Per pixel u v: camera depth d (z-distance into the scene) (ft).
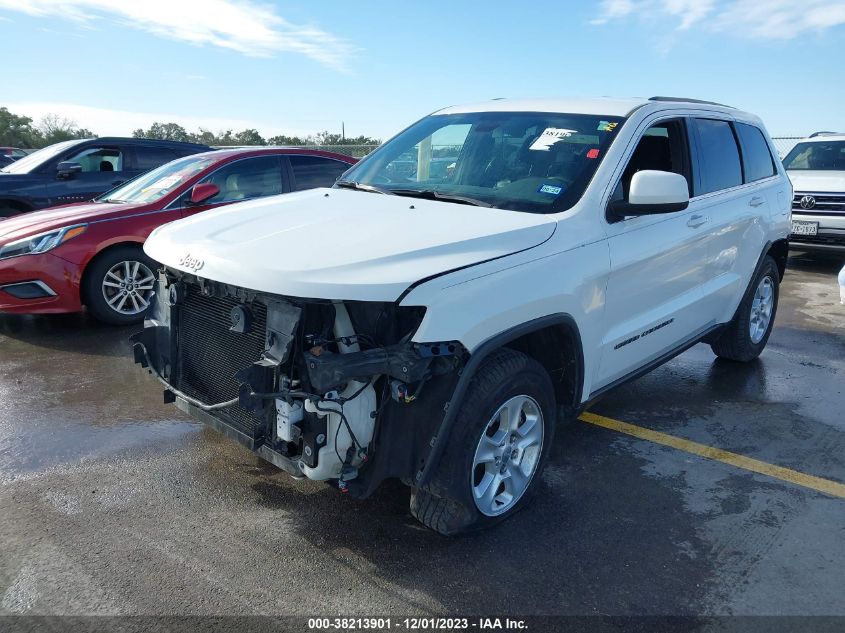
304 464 8.86
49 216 21.43
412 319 8.93
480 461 9.97
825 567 9.96
